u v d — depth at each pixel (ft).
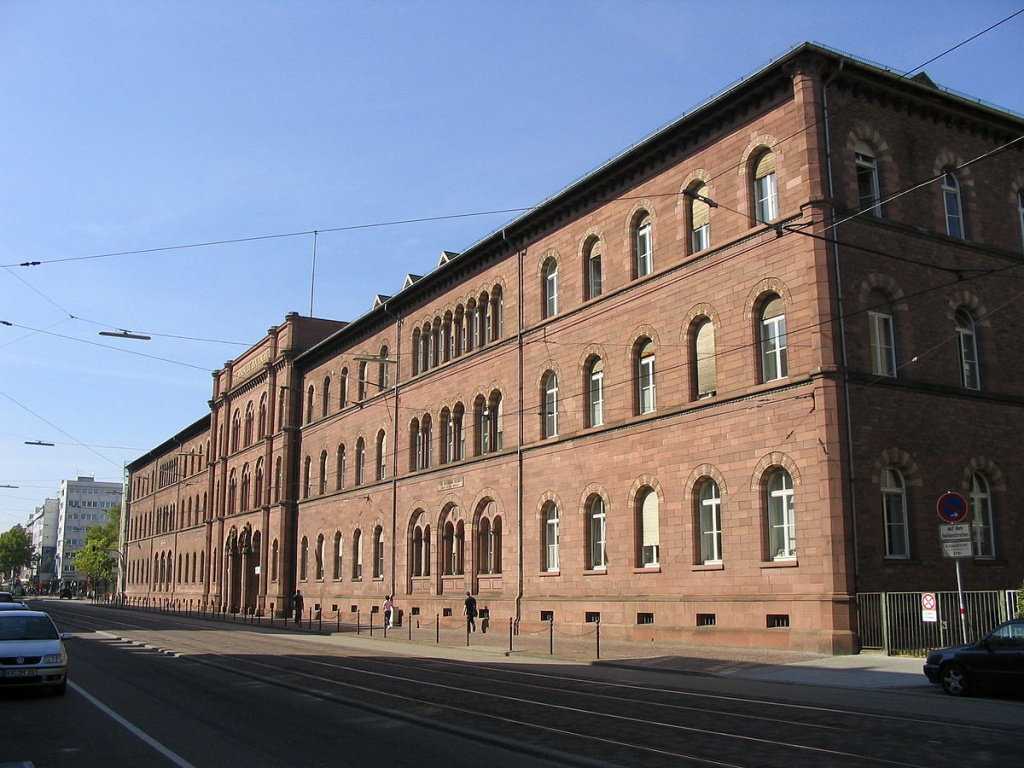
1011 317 98.63
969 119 98.89
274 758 37.78
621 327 109.60
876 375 85.81
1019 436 95.25
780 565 84.69
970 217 98.02
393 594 157.28
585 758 36.99
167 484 322.96
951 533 67.51
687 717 48.44
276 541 207.51
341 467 186.29
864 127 91.76
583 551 111.75
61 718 49.37
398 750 39.52
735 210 94.43
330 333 218.59
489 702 55.06
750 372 91.04
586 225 118.52
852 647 77.82
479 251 139.23
